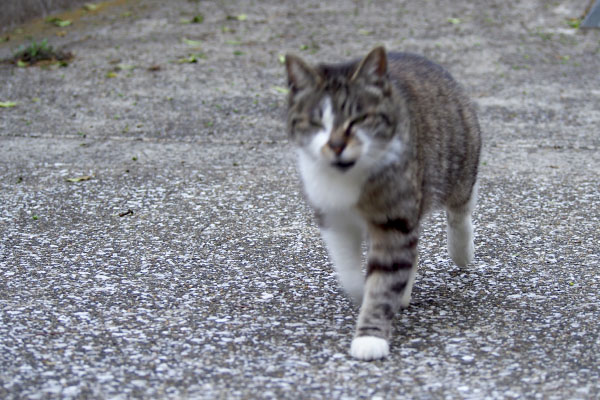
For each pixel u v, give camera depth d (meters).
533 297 1.85
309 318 1.80
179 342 1.74
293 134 1.77
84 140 2.50
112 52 3.54
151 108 2.82
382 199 1.74
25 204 2.17
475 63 3.36
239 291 1.87
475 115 1.93
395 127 1.73
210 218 2.12
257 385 1.65
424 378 1.67
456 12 4.34
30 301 1.84
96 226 2.09
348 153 1.70
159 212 2.14
